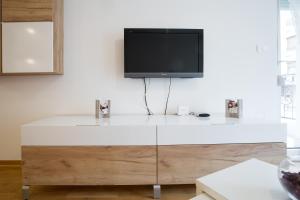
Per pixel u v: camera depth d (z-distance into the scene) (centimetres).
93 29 231
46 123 175
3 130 233
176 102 237
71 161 169
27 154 169
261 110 242
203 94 238
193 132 171
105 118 203
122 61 233
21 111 233
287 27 248
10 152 234
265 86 242
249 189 80
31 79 232
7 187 192
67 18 229
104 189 189
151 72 220
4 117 233
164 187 192
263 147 175
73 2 229
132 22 232
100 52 232
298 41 246
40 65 203
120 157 170
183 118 202
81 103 233
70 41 230
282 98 248
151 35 219
